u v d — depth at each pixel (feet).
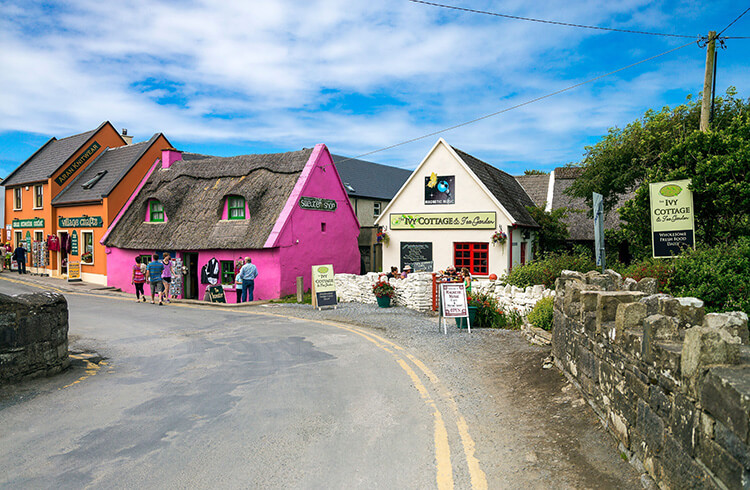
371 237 98.17
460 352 31.17
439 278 51.85
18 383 25.22
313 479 14.99
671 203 39.24
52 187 102.37
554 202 87.76
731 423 9.61
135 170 93.15
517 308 41.45
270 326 44.55
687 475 11.51
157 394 23.98
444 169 72.08
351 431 18.79
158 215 82.99
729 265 32.32
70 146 110.01
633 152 57.36
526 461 15.65
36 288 84.74
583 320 19.77
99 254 92.02
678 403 12.02
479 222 69.72
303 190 72.54
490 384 24.17
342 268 82.12
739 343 11.03
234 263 71.46
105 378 27.07
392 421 19.72
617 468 14.57
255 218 71.46
